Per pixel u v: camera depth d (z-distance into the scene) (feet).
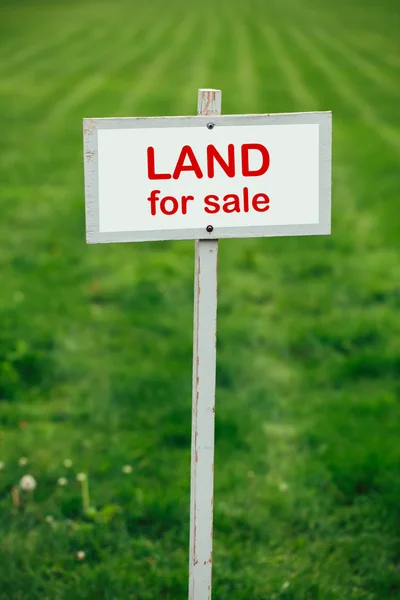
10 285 27.48
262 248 32.55
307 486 15.51
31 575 12.70
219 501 14.92
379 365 21.03
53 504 14.71
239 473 15.88
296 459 16.52
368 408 18.69
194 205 9.09
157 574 12.87
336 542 13.85
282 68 85.51
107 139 8.84
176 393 19.27
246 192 9.16
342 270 29.76
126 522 14.24
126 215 9.00
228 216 9.17
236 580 12.82
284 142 9.13
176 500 14.61
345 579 12.94
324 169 9.25
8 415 18.40
